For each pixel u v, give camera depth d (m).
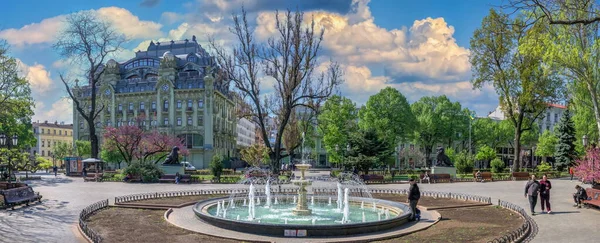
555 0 15.48
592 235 14.34
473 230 15.20
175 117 88.12
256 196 24.11
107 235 14.17
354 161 43.81
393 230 14.90
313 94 43.44
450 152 70.88
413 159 84.75
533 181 18.80
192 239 13.56
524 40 21.94
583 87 31.95
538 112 46.91
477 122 81.75
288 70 41.81
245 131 138.25
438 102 77.06
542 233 14.66
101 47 51.19
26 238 13.69
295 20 41.00
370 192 29.62
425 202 22.84
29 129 70.94
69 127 133.38
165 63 89.75
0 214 18.53
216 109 90.88
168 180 37.50
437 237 14.02
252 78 42.44
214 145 89.44
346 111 64.69
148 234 14.34
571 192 28.36
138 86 91.62
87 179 39.91
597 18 14.53
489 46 43.28
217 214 18.77
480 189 31.52
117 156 66.38
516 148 46.12
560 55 25.56
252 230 14.17
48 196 25.73
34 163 47.75
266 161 66.31
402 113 63.06
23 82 37.62
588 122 50.91
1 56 39.41
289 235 13.65
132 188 31.81
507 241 12.90
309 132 72.56
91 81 53.56
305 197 19.20
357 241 13.20
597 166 22.66
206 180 39.47
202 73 91.00
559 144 58.06
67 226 15.77
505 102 45.53
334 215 18.83
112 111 91.00
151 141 56.34
